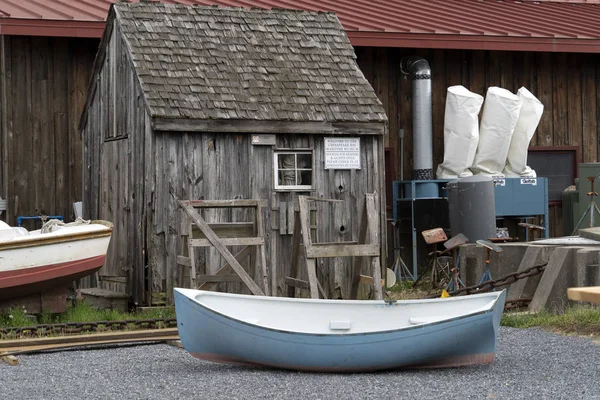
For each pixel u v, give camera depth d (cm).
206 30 1773
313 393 962
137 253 1639
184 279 1603
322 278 1692
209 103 1638
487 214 1931
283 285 1678
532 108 2211
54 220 1559
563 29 2428
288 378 1058
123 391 978
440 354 1093
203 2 2319
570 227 2300
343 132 1717
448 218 2045
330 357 1088
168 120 1602
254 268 1619
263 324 1190
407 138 2261
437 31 2216
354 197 1736
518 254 1708
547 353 1194
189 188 1631
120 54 1747
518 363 1133
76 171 2055
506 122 2172
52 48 2048
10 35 2017
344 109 1722
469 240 1922
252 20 1831
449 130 2191
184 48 1720
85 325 1389
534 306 1570
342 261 1706
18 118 2019
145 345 1330
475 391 970
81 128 1961
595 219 2156
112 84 1788
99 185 1856
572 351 1204
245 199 1623
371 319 1191
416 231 2077
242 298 1190
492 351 1098
